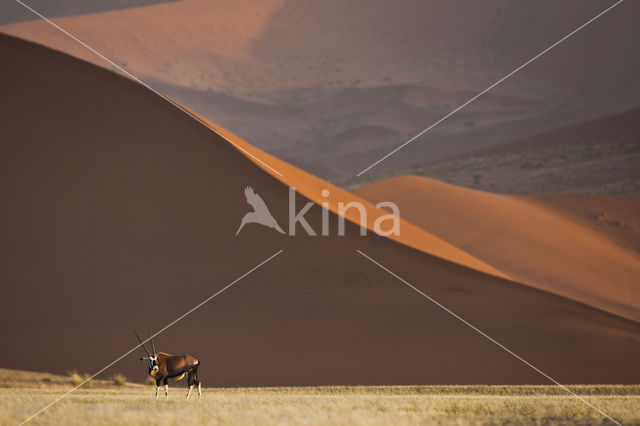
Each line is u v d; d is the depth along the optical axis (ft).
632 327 180.45
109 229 177.47
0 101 186.29
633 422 78.84
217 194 185.16
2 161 180.45
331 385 144.56
